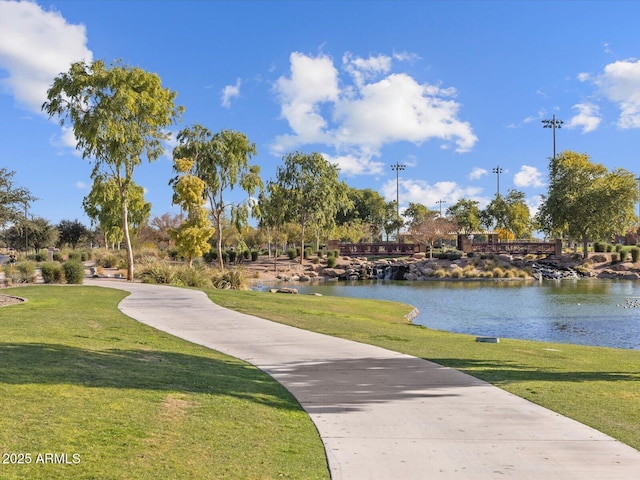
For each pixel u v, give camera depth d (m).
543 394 8.54
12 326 12.48
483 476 5.24
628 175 68.00
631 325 24.27
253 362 11.02
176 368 9.39
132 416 6.31
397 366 10.69
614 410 7.66
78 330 12.88
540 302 34.47
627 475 5.30
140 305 20.02
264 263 66.62
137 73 32.19
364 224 115.88
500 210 104.00
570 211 68.44
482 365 11.09
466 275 59.22
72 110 31.53
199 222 40.19
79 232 84.00
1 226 26.70
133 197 42.22
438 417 7.23
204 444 5.70
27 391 6.78
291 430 6.52
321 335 14.70
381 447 6.04
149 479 4.71
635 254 66.81
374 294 40.94
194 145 46.66
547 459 5.73
